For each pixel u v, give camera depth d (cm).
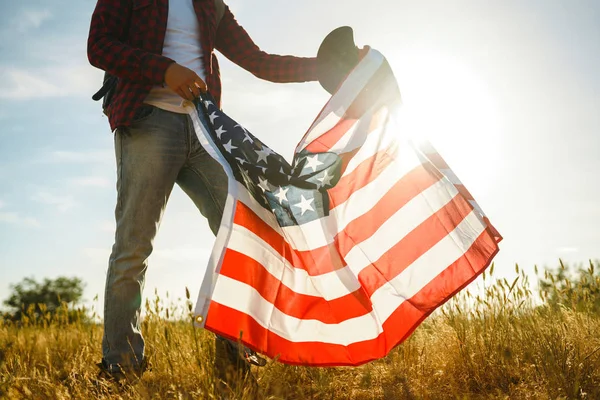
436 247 300
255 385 273
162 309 398
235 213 269
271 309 273
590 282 368
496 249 297
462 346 309
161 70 280
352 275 294
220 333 253
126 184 293
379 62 319
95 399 269
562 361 279
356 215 301
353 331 288
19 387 285
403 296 296
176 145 298
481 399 265
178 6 313
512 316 346
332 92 336
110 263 292
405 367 311
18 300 2639
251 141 294
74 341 447
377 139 309
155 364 325
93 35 293
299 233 291
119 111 290
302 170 295
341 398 279
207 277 250
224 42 354
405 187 307
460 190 317
